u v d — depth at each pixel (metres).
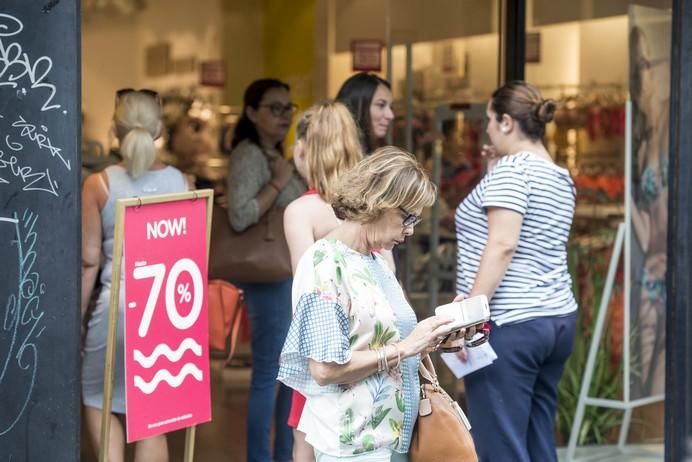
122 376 5.59
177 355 5.13
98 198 5.61
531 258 5.60
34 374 4.82
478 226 5.68
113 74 11.75
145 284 4.97
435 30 9.03
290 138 9.81
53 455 4.86
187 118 12.06
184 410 5.18
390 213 4.21
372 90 6.12
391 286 4.37
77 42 4.81
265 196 6.68
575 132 8.02
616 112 7.80
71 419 4.87
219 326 6.14
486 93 8.62
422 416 4.38
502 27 8.21
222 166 12.07
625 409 7.71
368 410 4.20
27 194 4.79
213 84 12.27
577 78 8.00
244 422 8.39
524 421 5.65
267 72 12.18
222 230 6.73
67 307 4.84
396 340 4.27
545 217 5.59
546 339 5.61
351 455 4.20
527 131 5.73
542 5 8.02
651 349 7.62
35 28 4.75
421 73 9.18
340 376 4.12
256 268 6.64
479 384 5.62
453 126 8.97
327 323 4.10
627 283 7.47
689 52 6.26
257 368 6.82
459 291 5.80
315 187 5.11
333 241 4.25
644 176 7.54
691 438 6.33
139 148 5.63
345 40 10.35
